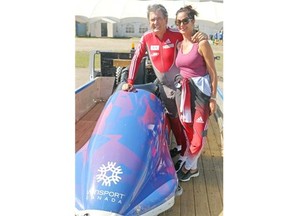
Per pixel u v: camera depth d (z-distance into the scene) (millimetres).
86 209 2619
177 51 3406
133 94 3275
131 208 2666
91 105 4547
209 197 3254
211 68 3303
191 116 3408
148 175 2859
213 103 3369
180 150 3594
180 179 3432
